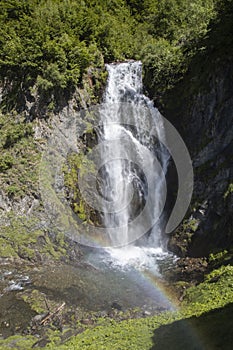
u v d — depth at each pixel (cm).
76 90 1664
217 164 1396
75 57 1669
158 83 1773
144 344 749
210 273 1126
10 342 882
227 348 652
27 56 1602
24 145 1564
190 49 1675
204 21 1747
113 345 768
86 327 940
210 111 1497
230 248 1205
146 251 1450
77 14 1942
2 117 1622
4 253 1327
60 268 1288
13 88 1642
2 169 1515
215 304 893
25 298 1085
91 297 1102
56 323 964
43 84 1574
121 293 1127
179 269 1266
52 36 1716
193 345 699
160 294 1116
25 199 1470
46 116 1606
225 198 1290
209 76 1519
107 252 1438
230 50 1435
